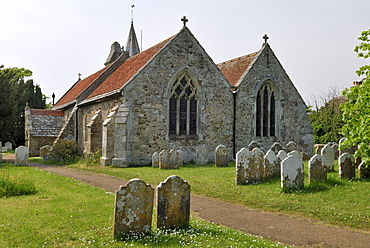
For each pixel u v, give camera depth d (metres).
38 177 15.27
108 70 31.28
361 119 10.70
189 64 22.44
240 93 24.58
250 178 13.57
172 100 22.02
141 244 6.57
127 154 20.09
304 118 28.05
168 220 7.83
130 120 20.28
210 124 23.25
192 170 17.77
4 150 36.62
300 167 11.99
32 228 7.43
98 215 8.66
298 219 9.20
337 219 9.01
